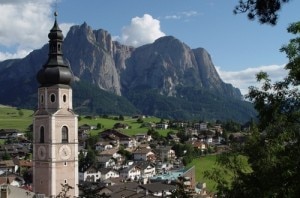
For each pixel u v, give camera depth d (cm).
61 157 11331
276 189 2881
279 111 3069
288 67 3020
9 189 8431
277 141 2969
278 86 3077
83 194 5147
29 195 8888
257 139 3084
